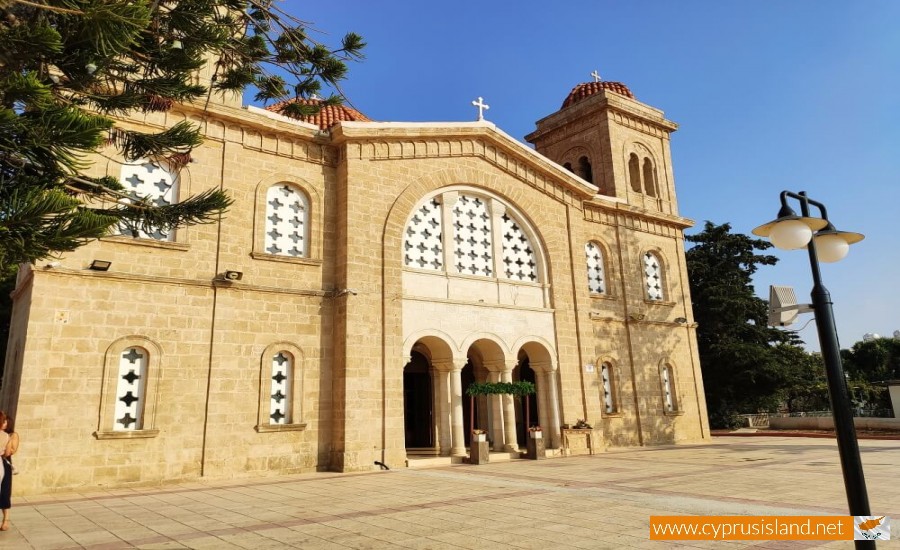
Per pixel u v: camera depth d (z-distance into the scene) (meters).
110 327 15.87
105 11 6.95
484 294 23.34
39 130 6.93
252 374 18.00
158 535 9.62
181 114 18.17
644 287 29.98
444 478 16.66
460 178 23.44
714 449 25.17
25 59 7.50
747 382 40.47
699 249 46.19
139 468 15.68
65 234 7.06
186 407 16.67
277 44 11.78
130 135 9.98
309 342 19.27
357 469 18.50
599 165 31.28
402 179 21.92
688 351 30.92
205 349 17.30
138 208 9.75
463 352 22.08
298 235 20.25
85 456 14.97
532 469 18.80
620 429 26.94
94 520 10.94
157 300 16.73
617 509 11.54
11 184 7.78
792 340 46.03
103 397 15.40
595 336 27.23
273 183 19.88
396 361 20.11
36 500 13.36
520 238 25.38
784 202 7.48
